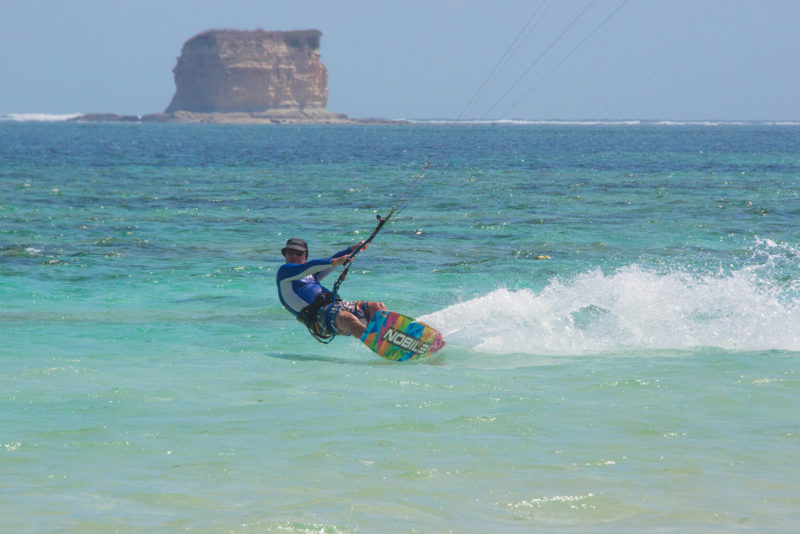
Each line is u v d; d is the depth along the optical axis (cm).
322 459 1833
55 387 2528
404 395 2447
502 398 2392
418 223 7812
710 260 5622
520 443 1950
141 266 5428
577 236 6838
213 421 2156
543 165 17525
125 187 11875
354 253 3325
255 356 3097
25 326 3622
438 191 11244
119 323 3741
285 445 1944
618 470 1756
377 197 10475
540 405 2303
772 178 13238
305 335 3544
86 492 1630
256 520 1473
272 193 11056
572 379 2648
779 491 1627
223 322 3806
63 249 6119
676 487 1653
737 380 2569
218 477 1719
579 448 1911
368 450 1900
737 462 1803
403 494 1616
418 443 1953
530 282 4869
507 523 1477
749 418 2159
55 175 14175
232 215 8519
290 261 3366
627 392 2441
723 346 3144
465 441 1966
